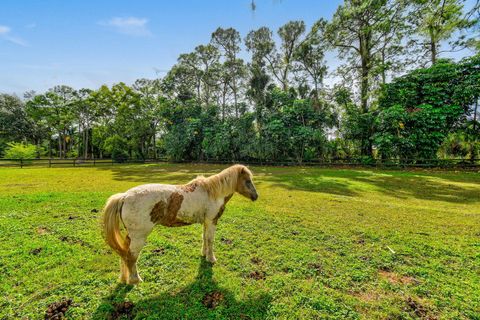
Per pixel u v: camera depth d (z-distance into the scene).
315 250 3.83
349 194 8.34
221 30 27.61
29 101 37.38
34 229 4.54
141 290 2.70
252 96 23.05
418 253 3.72
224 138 23.47
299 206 6.54
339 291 2.75
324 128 21.47
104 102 33.94
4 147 39.22
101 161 25.89
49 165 21.59
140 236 2.76
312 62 23.25
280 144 21.69
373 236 4.38
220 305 2.46
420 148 16.33
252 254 3.67
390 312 2.39
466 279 3.00
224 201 3.52
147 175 14.66
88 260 3.37
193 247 3.89
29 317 2.24
